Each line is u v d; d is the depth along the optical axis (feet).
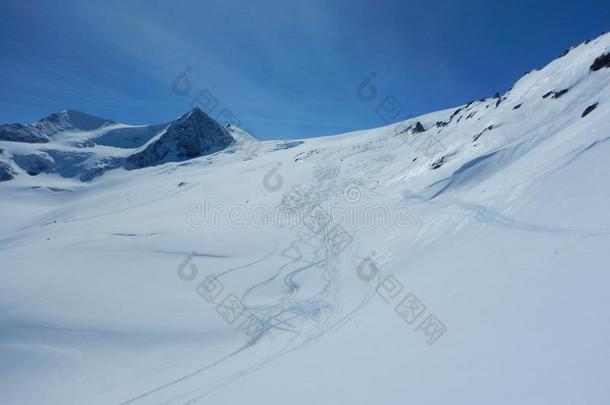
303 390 29.30
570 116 74.95
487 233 51.70
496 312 29.40
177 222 131.03
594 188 46.26
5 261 81.66
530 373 19.15
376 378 26.89
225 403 32.12
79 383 42.24
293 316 53.98
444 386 21.63
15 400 39.93
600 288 25.20
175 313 58.59
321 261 75.05
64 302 61.05
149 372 43.73
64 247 92.07
